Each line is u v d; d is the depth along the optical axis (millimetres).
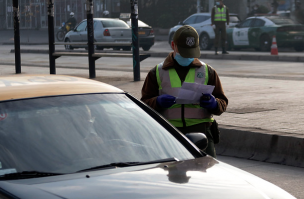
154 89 8578
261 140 13148
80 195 5207
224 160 13242
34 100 6711
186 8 78875
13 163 5918
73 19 71000
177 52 8305
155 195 5266
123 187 5422
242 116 15516
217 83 8570
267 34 45656
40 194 5230
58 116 6543
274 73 28969
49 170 5891
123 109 7027
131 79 25500
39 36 86812
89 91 7188
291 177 11453
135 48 24359
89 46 26156
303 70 30641
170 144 6668
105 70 31750
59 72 30500
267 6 58438
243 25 48125
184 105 8367
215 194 5398
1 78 7711
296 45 45250
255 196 5469
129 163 6188
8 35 90062
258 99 18797
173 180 5672
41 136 6254
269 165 12609
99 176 5727
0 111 6445
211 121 8562
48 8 27453
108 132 6559
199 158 6516
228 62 38031
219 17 42125
